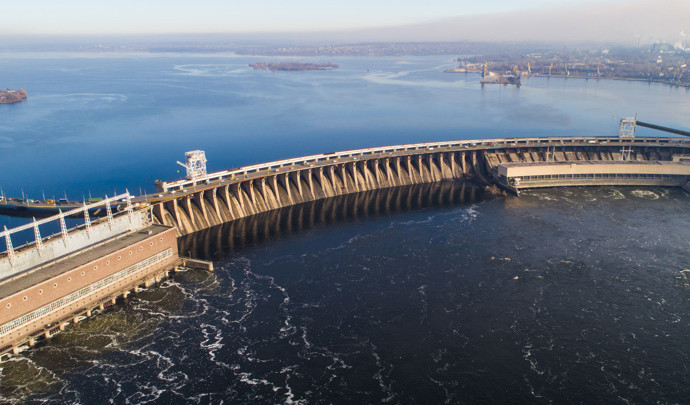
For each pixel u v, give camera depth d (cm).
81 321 12300
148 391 9950
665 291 13425
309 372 10512
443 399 9744
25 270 12025
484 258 15525
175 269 14975
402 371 10531
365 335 11738
